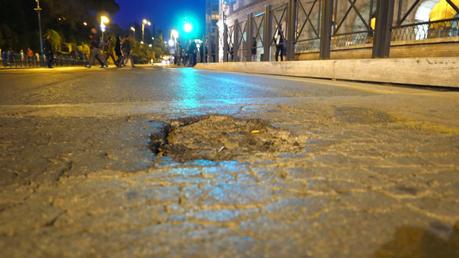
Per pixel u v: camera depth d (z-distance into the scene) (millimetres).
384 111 3293
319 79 8727
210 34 23203
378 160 1777
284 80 8180
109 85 6379
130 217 1128
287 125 2625
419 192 1370
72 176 1482
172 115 2918
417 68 5980
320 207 1220
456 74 5328
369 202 1270
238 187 1385
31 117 2787
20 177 1469
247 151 1922
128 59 23641
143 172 1540
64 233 1030
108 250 948
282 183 1437
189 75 10727
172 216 1137
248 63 13602
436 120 2873
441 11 15578
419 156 1857
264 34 12742
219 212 1170
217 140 2156
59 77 9367
